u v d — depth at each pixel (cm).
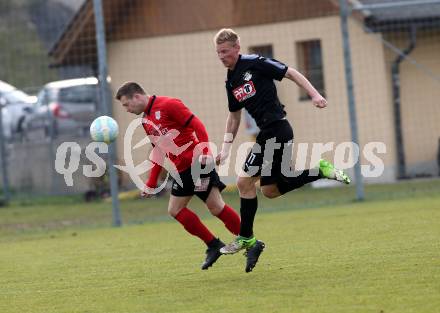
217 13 6350
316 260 2534
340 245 2844
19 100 6900
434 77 5975
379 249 2658
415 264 2303
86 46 6431
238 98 2359
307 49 6369
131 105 2475
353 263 2412
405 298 1864
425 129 6122
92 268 2756
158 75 6444
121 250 3222
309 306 1853
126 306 2019
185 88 6431
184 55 6412
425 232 3005
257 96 2327
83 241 3694
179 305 1984
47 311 2025
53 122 6500
